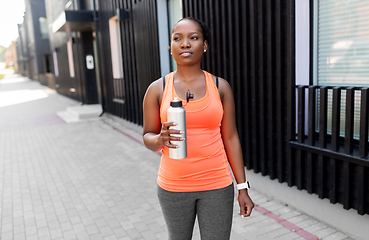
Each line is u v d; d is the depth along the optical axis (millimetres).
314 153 3395
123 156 6602
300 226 3373
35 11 30578
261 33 3812
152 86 1776
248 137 4285
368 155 2941
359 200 2955
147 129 1819
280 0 3523
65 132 9367
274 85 3805
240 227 3406
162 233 3434
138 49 8070
